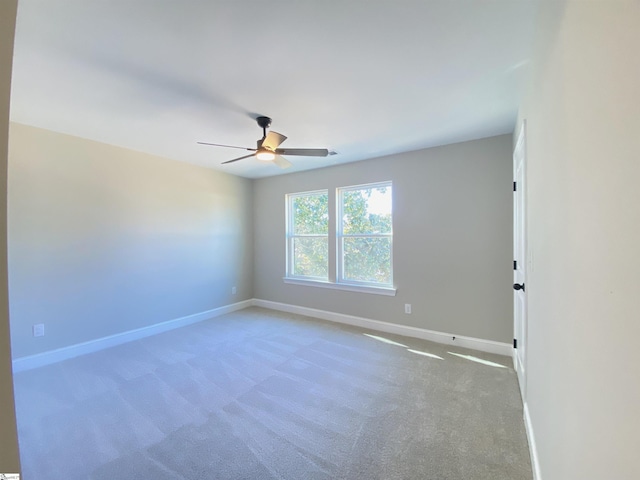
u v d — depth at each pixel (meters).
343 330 3.96
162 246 4.00
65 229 3.14
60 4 1.33
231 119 2.69
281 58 1.78
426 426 1.96
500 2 1.36
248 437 1.88
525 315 2.10
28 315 2.89
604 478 0.68
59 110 2.50
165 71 1.91
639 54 0.53
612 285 0.65
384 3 1.35
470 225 3.30
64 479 1.56
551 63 1.18
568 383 0.97
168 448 1.79
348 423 2.01
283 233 5.00
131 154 3.67
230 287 4.96
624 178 0.60
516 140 2.65
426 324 3.60
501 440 1.82
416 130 2.97
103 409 2.19
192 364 2.95
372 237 4.11
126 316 3.62
